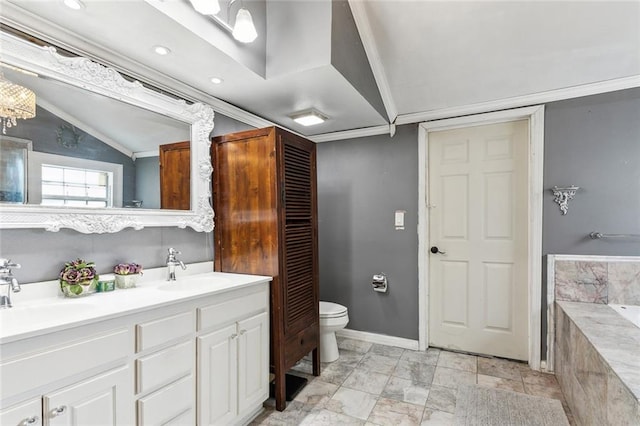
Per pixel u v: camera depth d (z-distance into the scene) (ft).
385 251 10.11
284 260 6.89
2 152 4.21
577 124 7.82
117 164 5.52
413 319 9.70
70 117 4.90
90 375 3.70
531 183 8.31
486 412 6.46
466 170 9.37
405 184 9.82
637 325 6.21
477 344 9.25
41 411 3.28
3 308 4.00
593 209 7.68
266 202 6.82
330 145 10.95
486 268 9.14
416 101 9.01
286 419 6.29
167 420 4.54
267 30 6.33
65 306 4.40
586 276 7.73
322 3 5.76
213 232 7.41
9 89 4.27
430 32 6.94
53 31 4.60
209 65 5.77
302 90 6.89
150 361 4.32
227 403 5.55
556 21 6.34
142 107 5.88
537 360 8.19
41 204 4.56
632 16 6.02
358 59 6.91
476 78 7.95
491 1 6.14
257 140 6.93
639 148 7.34
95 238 5.28
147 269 6.03
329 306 9.30
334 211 10.89
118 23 4.54
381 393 7.22
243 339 5.95
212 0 4.29
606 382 4.67
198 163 6.93
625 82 7.34
